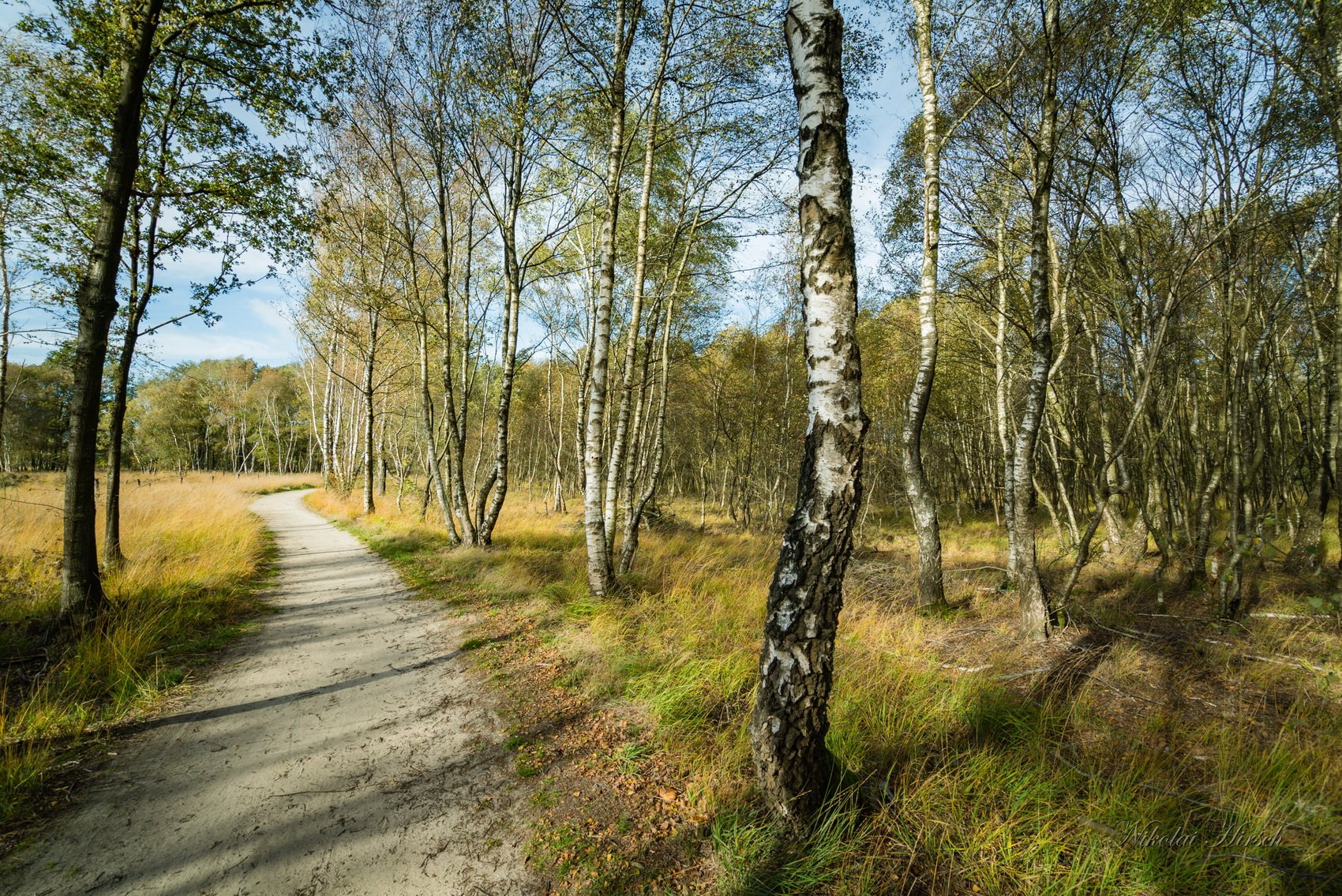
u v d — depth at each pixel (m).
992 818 2.54
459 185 12.31
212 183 6.98
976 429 20.05
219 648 5.28
